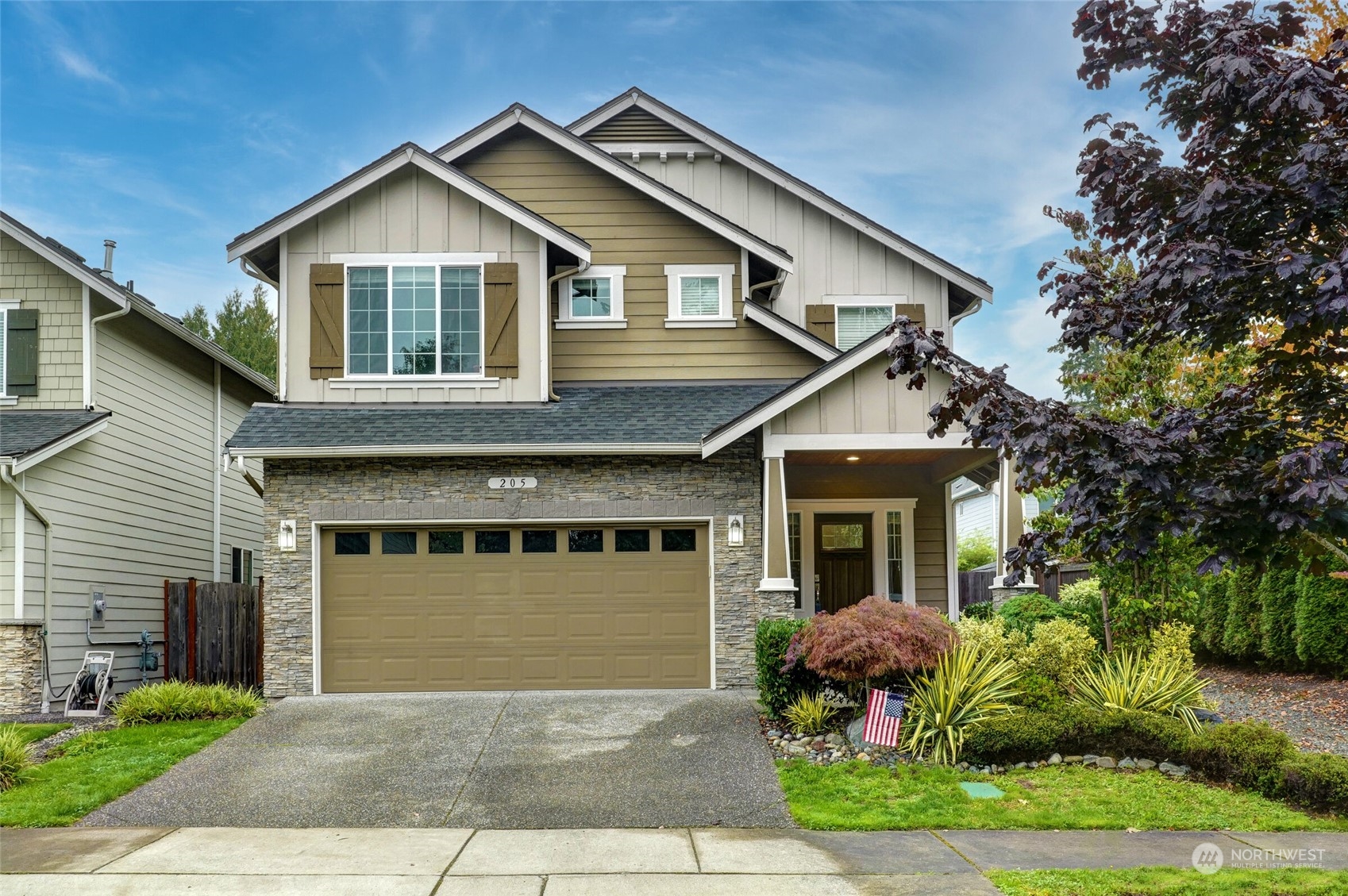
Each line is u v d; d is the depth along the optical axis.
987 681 10.45
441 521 13.52
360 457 13.54
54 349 15.09
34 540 13.73
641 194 15.98
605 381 15.60
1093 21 5.77
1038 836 7.90
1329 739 11.09
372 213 14.55
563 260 15.32
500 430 13.55
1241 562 5.46
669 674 13.55
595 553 13.71
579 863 7.36
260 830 8.27
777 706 11.51
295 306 14.46
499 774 9.70
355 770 9.86
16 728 11.70
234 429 20.48
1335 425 5.50
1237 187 5.09
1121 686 10.77
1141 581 12.53
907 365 6.00
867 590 16.11
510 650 13.54
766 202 17.30
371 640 13.49
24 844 7.84
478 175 16.06
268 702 12.92
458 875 7.07
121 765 9.98
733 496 13.69
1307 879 6.56
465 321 14.55
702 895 6.63
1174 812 8.45
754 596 13.53
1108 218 5.94
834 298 16.98
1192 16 5.59
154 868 7.22
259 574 21.62
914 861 7.30
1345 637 13.86
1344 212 5.13
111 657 13.38
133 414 16.38
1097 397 13.16
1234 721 11.75
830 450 12.88
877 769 9.73
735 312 15.77
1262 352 6.09
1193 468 5.41
